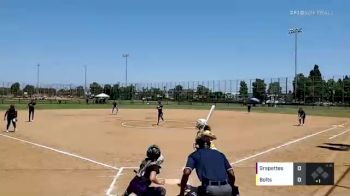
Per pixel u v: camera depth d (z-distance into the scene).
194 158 6.31
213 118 48.38
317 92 83.81
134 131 30.83
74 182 13.66
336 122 43.41
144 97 116.69
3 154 19.19
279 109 72.62
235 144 24.08
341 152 20.56
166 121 41.66
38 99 108.38
